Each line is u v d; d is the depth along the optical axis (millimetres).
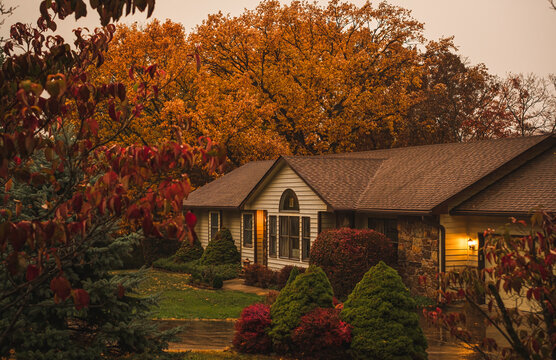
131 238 8602
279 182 25016
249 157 38062
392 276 11805
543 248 5543
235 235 29188
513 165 19969
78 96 4473
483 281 6039
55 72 4543
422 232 19641
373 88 42562
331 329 11391
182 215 4168
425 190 20406
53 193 7969
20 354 7215
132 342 8258
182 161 4191
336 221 22531
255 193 26453
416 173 22672
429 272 19281
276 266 25000
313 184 22641
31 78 4191
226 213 30031
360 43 45375
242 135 36469
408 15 43156
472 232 19172
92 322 8898
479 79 43250
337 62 39812
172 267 29734
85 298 4051
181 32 33844
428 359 12086
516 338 5707
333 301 12828
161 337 8820
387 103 41375
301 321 11852
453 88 43844
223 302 20156
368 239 19859
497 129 40844
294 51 41406
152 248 32812
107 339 8367
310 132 40406
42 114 4613
